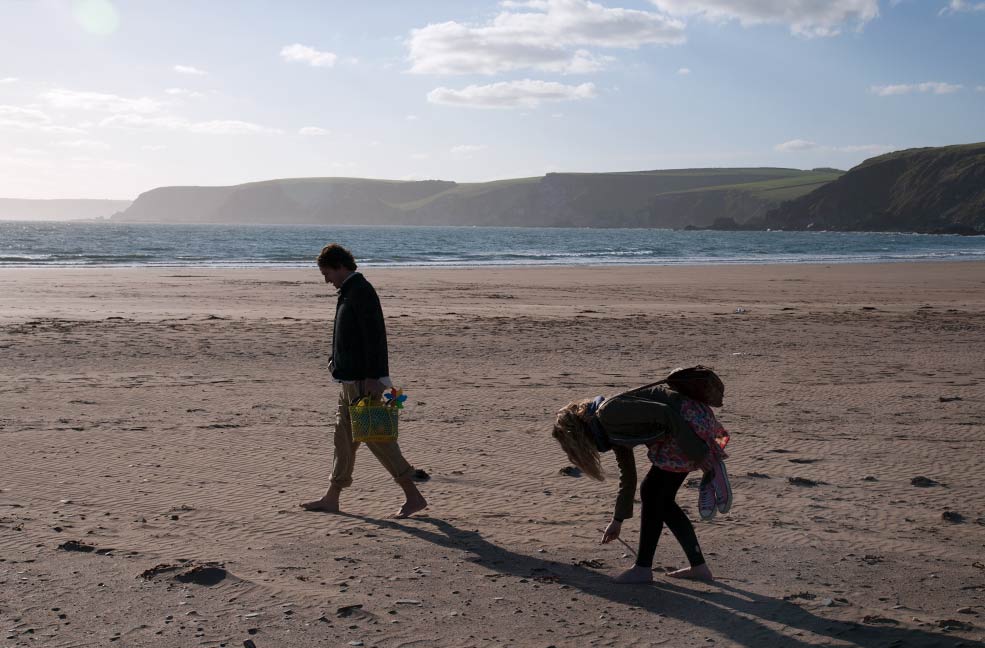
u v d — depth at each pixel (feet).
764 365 44.80
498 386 37.99
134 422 29.76
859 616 14.84
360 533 19.06
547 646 13.48
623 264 170.81
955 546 18.57
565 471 24.36
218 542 18.19
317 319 63.82
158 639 13.35
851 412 33.04
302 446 26.96
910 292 103.09
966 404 34.76
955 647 13.56
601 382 39.29
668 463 15.92
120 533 18.60
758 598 15.65
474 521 20.11
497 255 210.18
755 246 321.73
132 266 139.44
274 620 14.20
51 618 14.08
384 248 256.93
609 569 17.15
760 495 22.30
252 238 341.41
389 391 20.88
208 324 58.90
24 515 19.66
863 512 20.93
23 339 49.88
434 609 14.87
